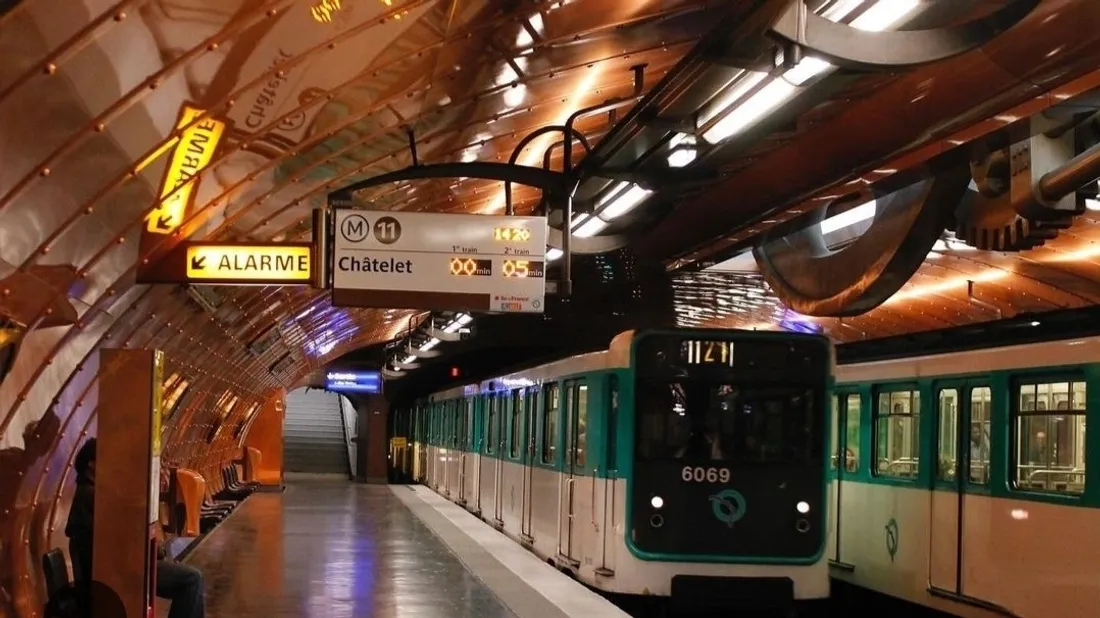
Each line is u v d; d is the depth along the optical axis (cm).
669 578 1198
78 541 747
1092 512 966
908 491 1280
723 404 1234
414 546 1686
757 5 689
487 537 1861
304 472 4744
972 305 2281
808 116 1061
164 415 1445
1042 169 1011
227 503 2355
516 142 1198
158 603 1166
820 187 1238
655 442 1223
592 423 1315
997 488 1108
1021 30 791
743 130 993
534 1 755
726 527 1213
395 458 4288
